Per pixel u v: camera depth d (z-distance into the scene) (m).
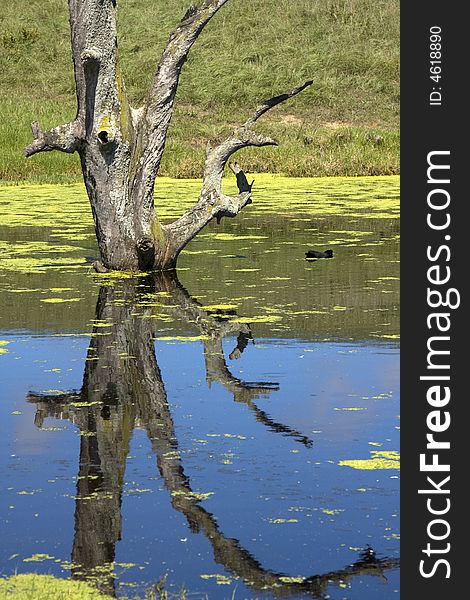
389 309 18.20
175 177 42.53
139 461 11.09
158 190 37.59
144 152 21.53
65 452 11.38
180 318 17.61
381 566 8.91
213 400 13.20
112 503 10.03
